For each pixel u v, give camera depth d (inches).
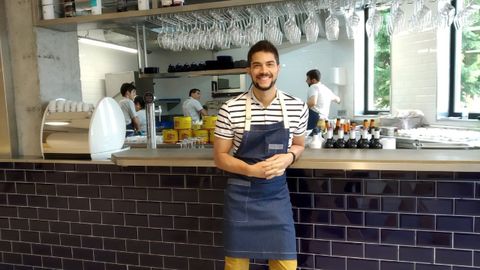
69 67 118.6
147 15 96.3
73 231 99.8
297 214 82.1
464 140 113.3
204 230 88.3
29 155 109.6
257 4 90.1
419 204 74.9
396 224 76.7
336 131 101.7
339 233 80.1
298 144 70.4
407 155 71.4
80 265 100.3
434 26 90.6
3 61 105.5
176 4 94.8
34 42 106.1
